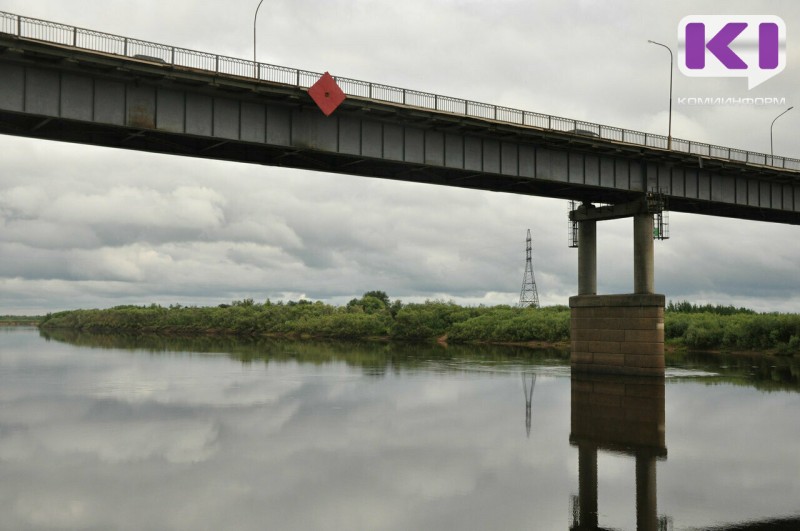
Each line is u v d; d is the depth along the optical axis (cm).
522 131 5431
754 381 6406
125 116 4175
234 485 2611
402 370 7512
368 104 4781
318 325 17962
